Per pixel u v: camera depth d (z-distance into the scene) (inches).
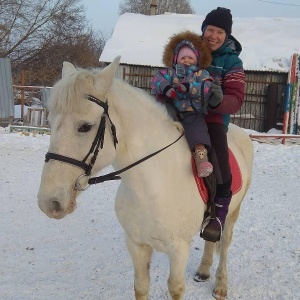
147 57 701.9
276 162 417.1
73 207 93.4
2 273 168.6
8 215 234.7
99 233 213.6
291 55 665.0
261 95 677.9
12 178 318.3
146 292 124.0
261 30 821.2
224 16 130.9
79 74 92.4
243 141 158.1
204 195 119.8
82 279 166.6
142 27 820.0
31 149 438.6
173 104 123.5
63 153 90.6
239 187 141.1
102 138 94.4
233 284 165.5
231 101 120.3
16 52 1176.8
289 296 156.1
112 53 714.2
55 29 1206.3
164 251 117.8
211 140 123.9
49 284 161.8
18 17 1151.6
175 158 114.7
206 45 123.7
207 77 118.3
